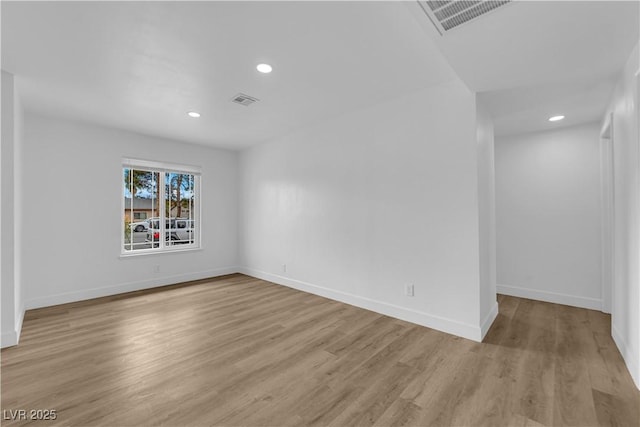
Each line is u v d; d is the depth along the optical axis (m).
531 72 2.15
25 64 2.28
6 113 2.40
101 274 3.88
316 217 3.89
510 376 1.94
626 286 2.11
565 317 3.02
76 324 2.89
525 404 1.66
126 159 4.12
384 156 3.10
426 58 2.21
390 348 2.36
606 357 2.17
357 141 3.36
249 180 5.16
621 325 2.25
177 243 4.76
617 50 1.86
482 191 2.64
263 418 1.57
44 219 3.46
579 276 3.38
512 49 1.84
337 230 3.61
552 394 1.75
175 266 4.62
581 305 3.35
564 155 3.48
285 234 4.41
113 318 3.06
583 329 2.70
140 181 4.38
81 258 3.72
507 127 3.50
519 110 2.92
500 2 1.41
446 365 2.09
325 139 3.73
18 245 2.77
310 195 3.98
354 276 3.43
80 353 2.29
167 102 3.07
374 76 2.50
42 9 1.63
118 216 4.03
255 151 4.99
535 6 1.43
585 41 1.74
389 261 3.07
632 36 1.69
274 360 2.19
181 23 1.78
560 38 1.71
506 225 3.87
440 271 2.69
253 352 2.31
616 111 2.35
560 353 2.24
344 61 2.25
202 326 2.85
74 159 3.68
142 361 2.17
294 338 2.57
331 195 3.68
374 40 1.97
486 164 2.82
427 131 2.77
